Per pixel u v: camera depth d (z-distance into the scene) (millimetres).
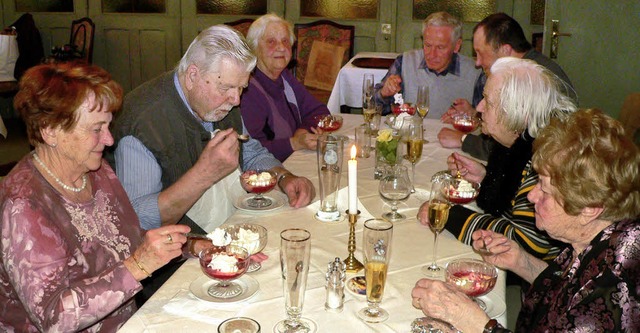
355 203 1569
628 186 1184
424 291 1356
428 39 3635
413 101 3816
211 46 1980
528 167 1909
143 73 7047
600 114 1255
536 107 1833
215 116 2105
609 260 1165
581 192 1200
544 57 3160
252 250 1614
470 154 2775
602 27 5172
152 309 1396
